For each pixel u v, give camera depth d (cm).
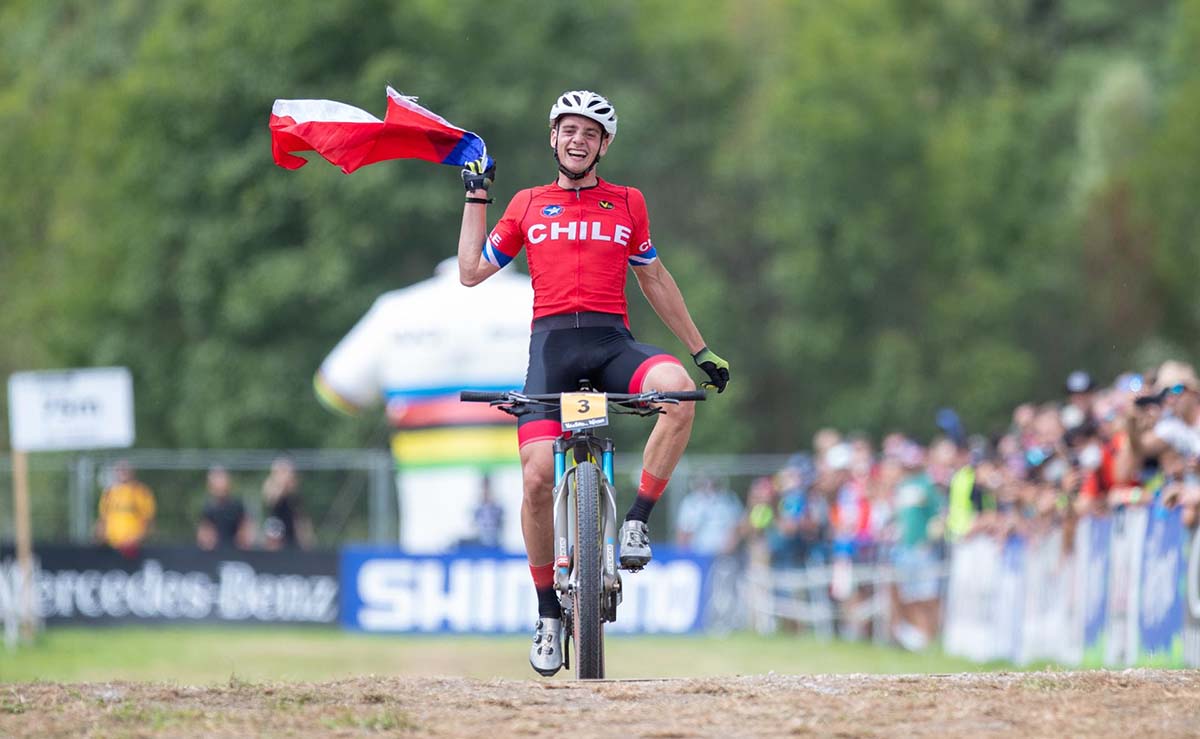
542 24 10206
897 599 5628
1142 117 11306
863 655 5069
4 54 12450
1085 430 3941
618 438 9475
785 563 6381
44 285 10962
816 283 10756
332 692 2014
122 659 5084
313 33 9694
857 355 10969
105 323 9981
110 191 10056
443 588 6328
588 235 2195
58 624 6412
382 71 9506
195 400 9650
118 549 6469
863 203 10850
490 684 2080
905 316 10969
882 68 10975
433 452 6506
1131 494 3406
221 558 6500
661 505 7212
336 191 9519
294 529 6806
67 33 12262
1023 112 11206
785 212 10894
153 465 6819
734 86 11444
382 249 9600
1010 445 4616
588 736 1742
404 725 1798
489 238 2250
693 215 11425
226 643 5794
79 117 11281
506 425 6519
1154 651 3219
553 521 2198
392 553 6362
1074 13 12631
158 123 9881
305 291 9450
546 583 2261
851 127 10669
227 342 9662
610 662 4850
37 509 7156
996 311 10525
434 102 9619
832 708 1856
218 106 9825
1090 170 11206
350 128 2327
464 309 6494
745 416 11206
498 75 9950
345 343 6662
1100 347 10975
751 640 6041
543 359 2191
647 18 11150
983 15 12162
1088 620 3684
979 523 4744
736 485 7625
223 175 9694
